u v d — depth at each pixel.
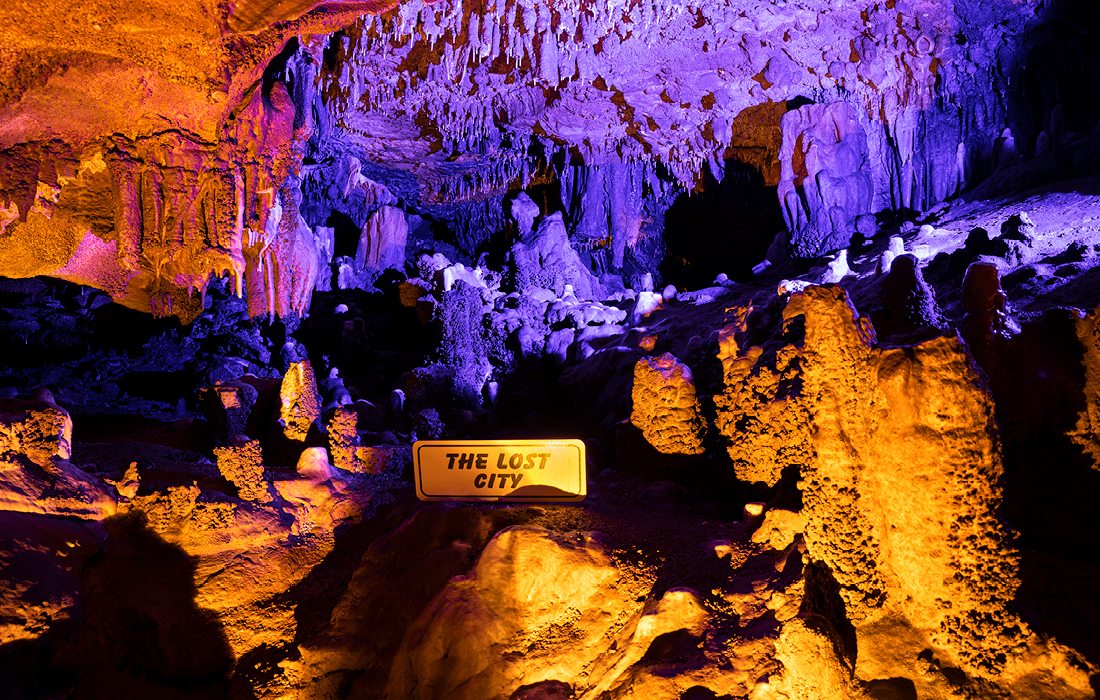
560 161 19.41
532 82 15.07
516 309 16.53
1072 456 4.84
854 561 4.25
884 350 4.23
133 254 7.21
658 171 19.31
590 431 12.62
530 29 13.60
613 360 13.62
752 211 18.81
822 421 4.43
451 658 5.54
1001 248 10.62
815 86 15.77
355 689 6.02
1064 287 9.09
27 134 6.60
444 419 13.39
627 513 6.81
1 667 5.36
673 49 14.32
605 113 16.88
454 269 16.92
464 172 20.11
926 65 14.99
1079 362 4.98
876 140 16.56
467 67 14.34
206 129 7.21
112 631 6.23
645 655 4.91
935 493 3.94
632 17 13.23
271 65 8.86
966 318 5.43
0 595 5.44
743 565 5.36
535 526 6.11
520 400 14.40
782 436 5.87
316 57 13.12
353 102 15.29
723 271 19.91
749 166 18.28
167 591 6.68
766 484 6.29
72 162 6.98
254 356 15.97
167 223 7.36
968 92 15.38
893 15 13.63
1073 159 14.12
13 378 14.48
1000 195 14.73
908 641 4.07
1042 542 4.75
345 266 19.33
